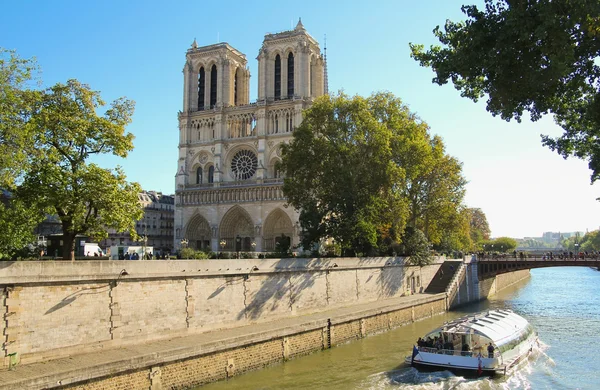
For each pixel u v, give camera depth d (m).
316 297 62.00
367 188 77.38
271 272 54.44
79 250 65.62
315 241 79.12
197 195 132.88
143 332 41.25
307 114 80.81
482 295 101.31
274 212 123.94
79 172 41.62
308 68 130.12
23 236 48.31
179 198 135.12
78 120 42.88
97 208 42.75
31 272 34.53
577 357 49.03
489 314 51.69
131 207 44.66
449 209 94.69
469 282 95.31
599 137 35.66
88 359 35.44
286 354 46.06
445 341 44.75
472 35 26.48
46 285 35.34
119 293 39.81
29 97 40.69
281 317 55.62
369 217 75.50
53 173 40.38
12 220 42.75
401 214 79.12
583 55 26.42
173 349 36.59
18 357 33.56
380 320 61.31
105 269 38.91
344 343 53.91
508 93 26.83
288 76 132.50
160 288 42.88
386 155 75.50
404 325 66.81
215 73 140.50
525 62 25.88
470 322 46.84
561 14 23.25
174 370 36.38
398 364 45.03
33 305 34.59
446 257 112.06
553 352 51.25
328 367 44.00
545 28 22.98
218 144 133.25
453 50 28.88
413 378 40.69
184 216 134.00
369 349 51.12
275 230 124.75
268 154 128.50
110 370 32.41
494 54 25.61
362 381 39.91
